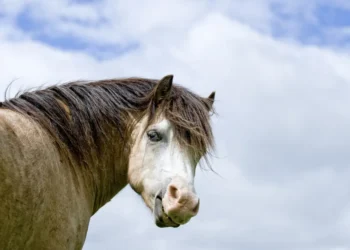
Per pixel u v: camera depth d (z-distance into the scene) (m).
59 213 5.65
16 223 5.21
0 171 5.04
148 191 6.26
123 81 6.80
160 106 6.45
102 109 6.52
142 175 6.34
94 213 6.64
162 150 6.28
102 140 6.50
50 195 5.55
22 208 5.23
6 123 5.44
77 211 6.00
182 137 6.21
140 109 6.66
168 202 5.97
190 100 6.45
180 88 6.61
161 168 6.21
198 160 6.34
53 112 6.18
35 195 5.36
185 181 6.03
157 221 6.16
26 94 6.21
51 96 6.29
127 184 6.78
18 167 5.24
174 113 6.31
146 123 6.44
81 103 6.42
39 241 5.46
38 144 5.61
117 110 6.59
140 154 6.41
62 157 5.99
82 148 6.30
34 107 6.08
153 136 6.34
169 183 6.07
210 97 6.95
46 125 6.00
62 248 5.68
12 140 5.34
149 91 6.79
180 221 5.96
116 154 6.60
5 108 5.90
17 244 5.29
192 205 5.89
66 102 6.37
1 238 5.13
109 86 6.68
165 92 6.46
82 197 6.18
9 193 5.11
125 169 6.64
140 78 6.92
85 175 6.34
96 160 6.47
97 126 6.46
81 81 6.68
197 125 6.27
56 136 6.02
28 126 5.70
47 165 5.59
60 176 5.77
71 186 5.95
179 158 6.17
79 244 6.07
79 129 6.32
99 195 6.59
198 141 6.22
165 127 6.30
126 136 6.61
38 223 5.42
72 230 5.85
